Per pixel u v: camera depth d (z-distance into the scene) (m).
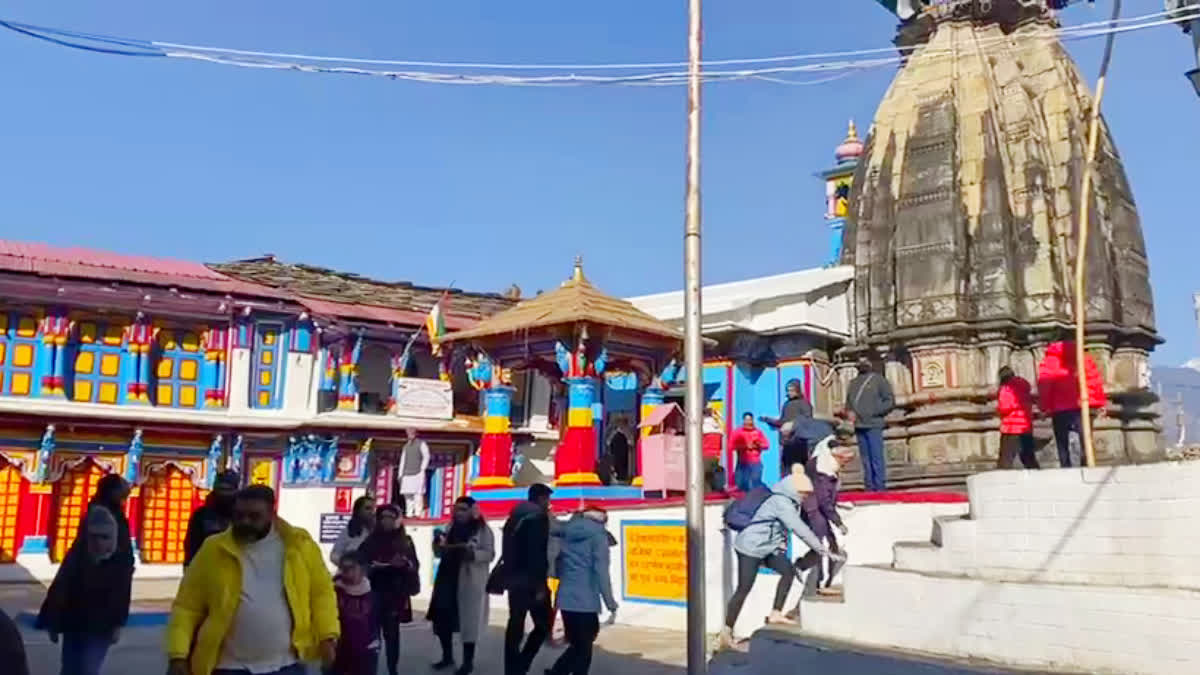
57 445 22.77
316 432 25.11
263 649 5.76
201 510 9.52
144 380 23.72
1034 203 23.45
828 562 12.29
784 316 24.94
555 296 20.66
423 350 27.86
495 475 20.86
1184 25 10.41
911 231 24.05
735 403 24.91
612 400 26.81
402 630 14.76
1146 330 23.28
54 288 22.39
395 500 22.59
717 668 10.58
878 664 8.91
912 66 26.16
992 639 8.75
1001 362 22.41
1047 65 24.89
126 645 12.86
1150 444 22.39
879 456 15.94
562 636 13.84
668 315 26.44
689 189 8.52
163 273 24.97
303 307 25.59
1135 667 7.82
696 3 8.79
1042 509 9.12
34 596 19.22
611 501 16.67
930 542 10.56
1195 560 8.06
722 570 13.62
